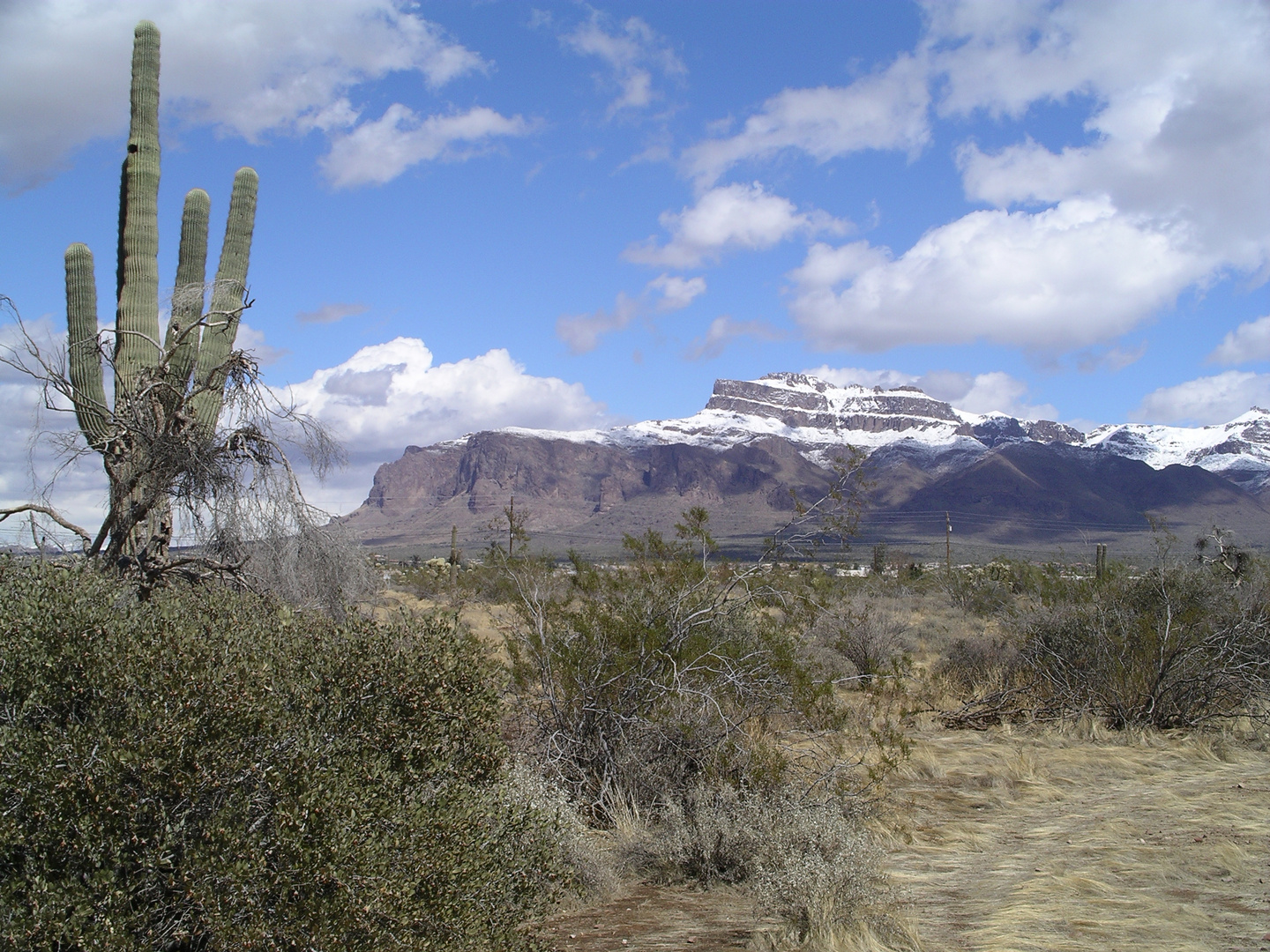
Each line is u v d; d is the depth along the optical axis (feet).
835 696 39.52
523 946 14.60
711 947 17.89
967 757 37.22
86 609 13.69
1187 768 35.32
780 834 22.18
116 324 41.91
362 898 11.55
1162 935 17.44
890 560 133.49
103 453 38.68
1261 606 47.73
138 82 42.45
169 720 11.46
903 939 17.51
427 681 15.24
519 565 32.17
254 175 45.80
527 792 20.63
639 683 28.45
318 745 12.83
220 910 10.87
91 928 10.43
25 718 12.05
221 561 38.27
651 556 32.71
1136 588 50.06
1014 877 22.20
